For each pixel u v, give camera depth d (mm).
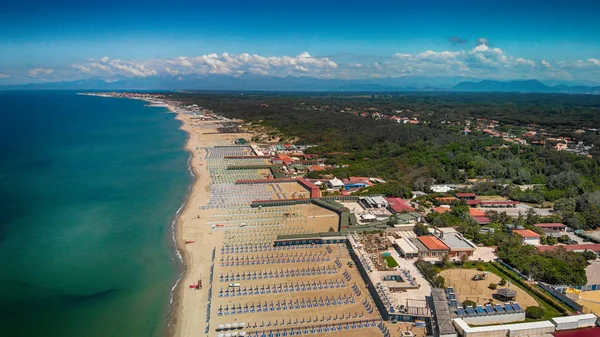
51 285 116312
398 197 196375
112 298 109688
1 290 113312
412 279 116062
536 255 123938
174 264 128500
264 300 107375
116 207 182750
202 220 167375
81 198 195125
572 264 117500
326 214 176875
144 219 168000
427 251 131250
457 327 90938
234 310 102750
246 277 119562
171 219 168250
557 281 111750
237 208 183625
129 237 149250
